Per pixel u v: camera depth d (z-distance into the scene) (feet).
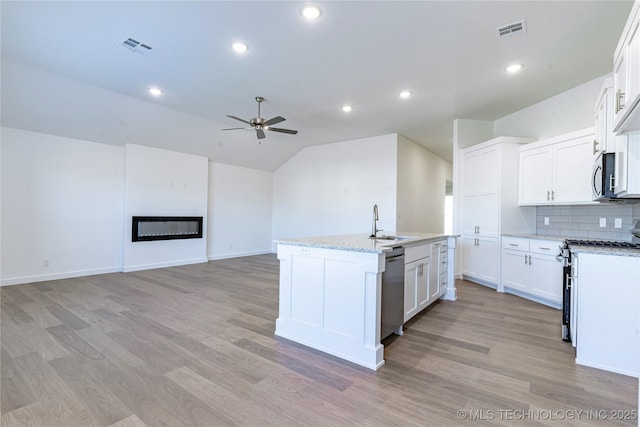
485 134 18.20
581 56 10.90
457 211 17.85
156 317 11.10
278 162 27.37
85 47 10.68
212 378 7.09
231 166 25.43
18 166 15.37
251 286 15.81
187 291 14.71
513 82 13.07
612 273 7.44
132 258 19.17
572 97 13.64
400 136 21.45
